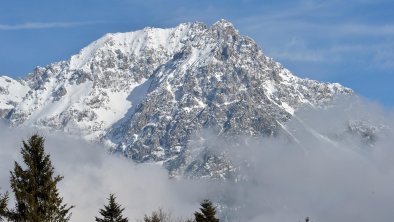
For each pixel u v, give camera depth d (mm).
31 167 74625
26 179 74250
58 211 75062
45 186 74688
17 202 73938
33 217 72438
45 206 74188
